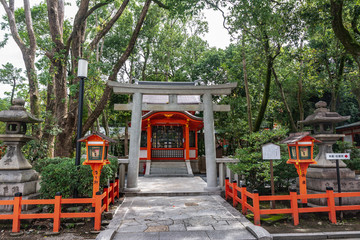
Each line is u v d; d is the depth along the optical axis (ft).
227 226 15.66
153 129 54.08
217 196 24.82
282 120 68.28
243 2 26.43
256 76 43.68
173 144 54.03
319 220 17.48
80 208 18.24
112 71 29.63
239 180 24.63
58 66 29.73
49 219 17.10
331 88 38.01
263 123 58.75
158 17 66.69
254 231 14.06
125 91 26.91
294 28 30.45
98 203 15.56
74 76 28.68
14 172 18.43
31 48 31.07
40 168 21.61
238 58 42.60
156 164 49.83
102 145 17.15
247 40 34.65
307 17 28.35
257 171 22.40
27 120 19.45
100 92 47.88
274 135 22.62
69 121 29.25
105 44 69.05
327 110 21.90
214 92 27.76
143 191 26.03
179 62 79.00
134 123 26.66
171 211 19.12
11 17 31.14
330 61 44.70
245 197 18.39
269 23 28.43
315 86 42.32
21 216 15.11
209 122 27.30
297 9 30.17
